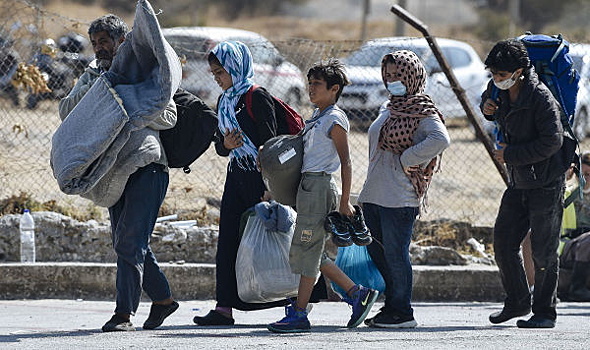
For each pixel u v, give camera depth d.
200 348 20.58
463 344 21.67
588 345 21.81
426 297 33.97
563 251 34.25
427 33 35.91
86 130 22.61
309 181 23.11
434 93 51.16
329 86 23.30
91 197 23.45
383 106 25.09
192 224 35.84
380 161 24.50
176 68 23.05
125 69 23.23
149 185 23.31
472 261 36.22
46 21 48.12
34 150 40.62
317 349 20.47
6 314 29.11
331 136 23.11
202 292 33.19
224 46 24.89
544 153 24.12
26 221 33.91
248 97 24.83
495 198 47.38
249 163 24.91
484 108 25.17
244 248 24.78
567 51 25.31
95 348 20.67
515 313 26.31
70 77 40.53
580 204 34.72
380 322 24.73
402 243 24.38
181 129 23.86
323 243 23.47
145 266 24.38
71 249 34.62
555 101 24.47
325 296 25.38
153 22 22.42
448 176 50.81
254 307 25.47
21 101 40.62
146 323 24.66
